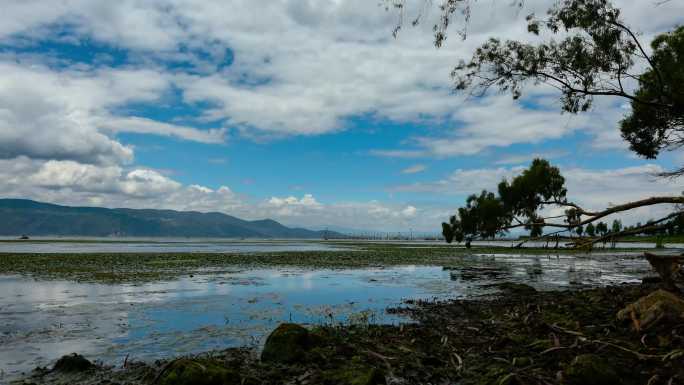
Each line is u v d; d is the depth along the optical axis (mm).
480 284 26281
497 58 13258
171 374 8242
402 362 9781
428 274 32625
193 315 16109
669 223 12844
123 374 9383
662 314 10992
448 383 8664
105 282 25453
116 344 12031
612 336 10812
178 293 21547
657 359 8773
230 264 40250
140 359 10664
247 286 24547
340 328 13734
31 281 25719
